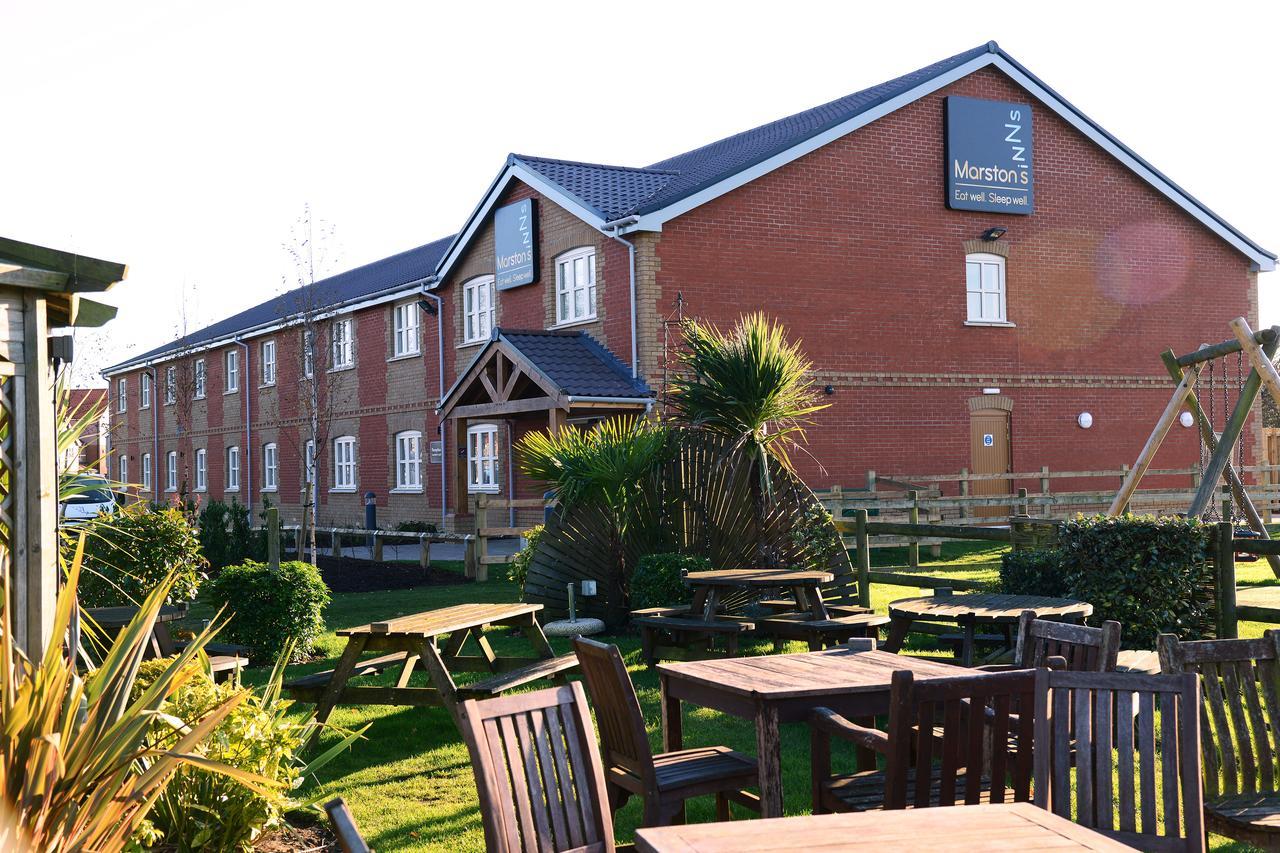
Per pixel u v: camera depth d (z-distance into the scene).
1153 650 9.59
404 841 5.75
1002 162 22.92
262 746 5.32
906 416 22.03
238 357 36.38
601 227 20.22
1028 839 3.23
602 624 12.38
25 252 5.66
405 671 8.20
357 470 30.27
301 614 10.71
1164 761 4.09
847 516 18.95
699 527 12.80
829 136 21.09
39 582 5.59
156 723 5.32
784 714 5.12
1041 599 9.36
